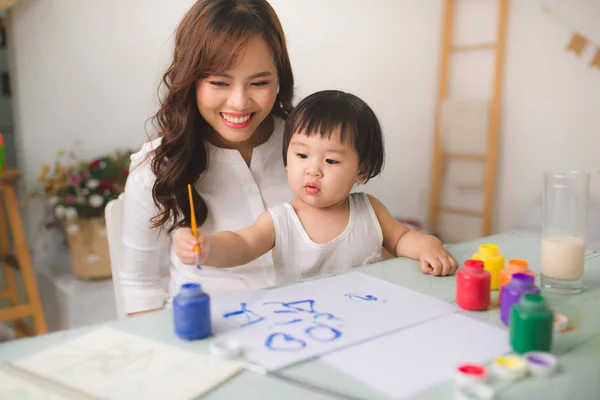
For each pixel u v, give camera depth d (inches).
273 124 46.9
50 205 80.2
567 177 31.7
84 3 80.4
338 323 26.4
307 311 27.9
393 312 27.9
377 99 111.5
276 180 46.9
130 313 44.1
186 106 40.5
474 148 117.5
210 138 44.4
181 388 20.3
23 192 81.8
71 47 80.6
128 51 84.4
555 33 108.1
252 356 22.9
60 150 82.4
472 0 117.4
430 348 23.8
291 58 97.6
